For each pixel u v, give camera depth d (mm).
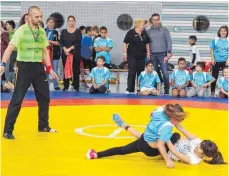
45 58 7051
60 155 5605
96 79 12031
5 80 12148
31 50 6660
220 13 18234
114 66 16781
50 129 7074
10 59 11734
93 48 13969
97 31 14383
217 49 12070
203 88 11852
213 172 4934
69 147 6062
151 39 12109
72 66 12391
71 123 7789
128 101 10547
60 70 15008
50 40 12547
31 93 11742
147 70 11844
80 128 7379
